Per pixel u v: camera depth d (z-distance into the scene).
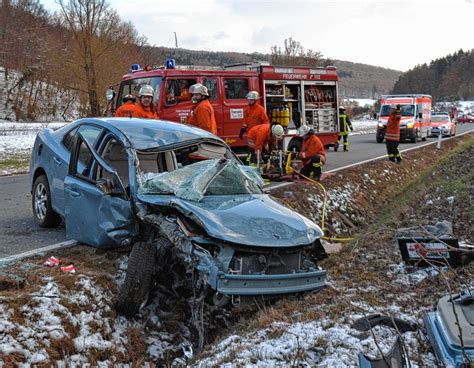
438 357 3.83
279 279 4.89
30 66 52.72
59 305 4.80
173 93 12.40
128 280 5.05
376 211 12.46
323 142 17.05
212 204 5.46
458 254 5.96
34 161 7.68
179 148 6.37
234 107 13.56
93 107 33.94
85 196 6.13
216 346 4.58
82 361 4.46
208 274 4.74
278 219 5.37
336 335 4.32
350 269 6.39
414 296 5.30
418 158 19.83
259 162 12.23
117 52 35.28
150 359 4.89
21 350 4.19
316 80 16.36
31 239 7.00
